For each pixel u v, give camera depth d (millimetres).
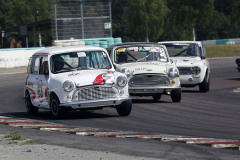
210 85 84125
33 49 148125
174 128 38594
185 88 78875
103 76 44656
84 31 177125
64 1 175250
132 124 41281
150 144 30375
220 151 27891
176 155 26859
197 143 30438
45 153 27625
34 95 50094
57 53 47750
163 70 55906
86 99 44062
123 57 58125
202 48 72812
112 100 44344
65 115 48844
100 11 178125
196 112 48938
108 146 29906
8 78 111000
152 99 63250
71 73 45781
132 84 55312
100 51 48094
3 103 64688
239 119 43375
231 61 158625
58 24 175125
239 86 80688
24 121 44438
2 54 139750
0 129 39531
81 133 35344
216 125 39875
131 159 25609
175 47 72188
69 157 26312
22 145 30812
